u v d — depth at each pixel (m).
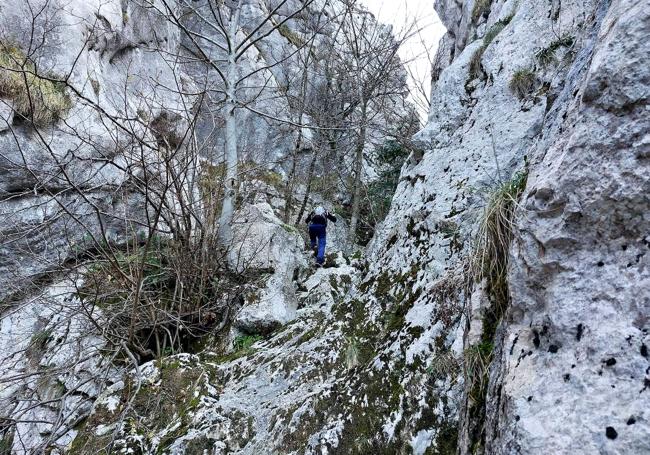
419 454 2.67
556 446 1.50
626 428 1.39
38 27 6.95
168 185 4.89
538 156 2.46
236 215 6.64
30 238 6.08
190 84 11.30
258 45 13.66
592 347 1.61
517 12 5.26
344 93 11.62
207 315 5.52
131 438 3.49
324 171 12.84
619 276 1.66
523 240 2.04
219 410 3.59
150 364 4.31
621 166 1.72
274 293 5.46
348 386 3.38
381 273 4.83
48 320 5.76
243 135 11.17
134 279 5.23
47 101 6.37
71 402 4.68
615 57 1.81
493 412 1.97
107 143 7.05
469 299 2.65
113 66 8.80
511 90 4.63
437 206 4.45
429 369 3.01
